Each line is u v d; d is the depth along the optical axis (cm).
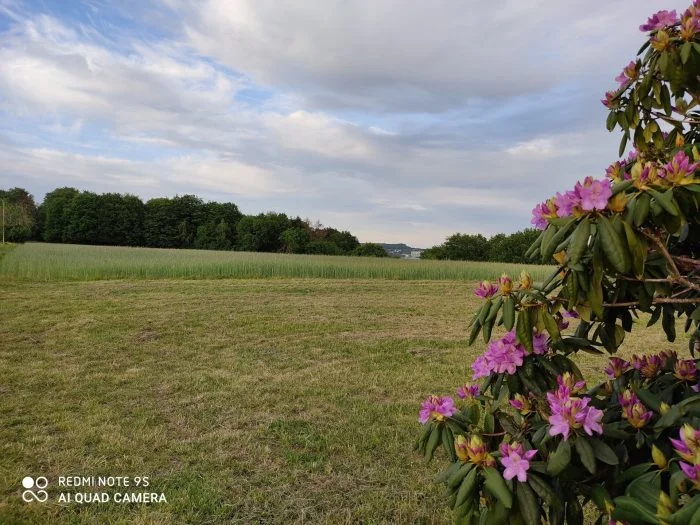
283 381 529
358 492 298
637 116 149
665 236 127
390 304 1176
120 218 6012
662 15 138
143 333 770
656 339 748
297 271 1988
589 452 120
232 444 364
